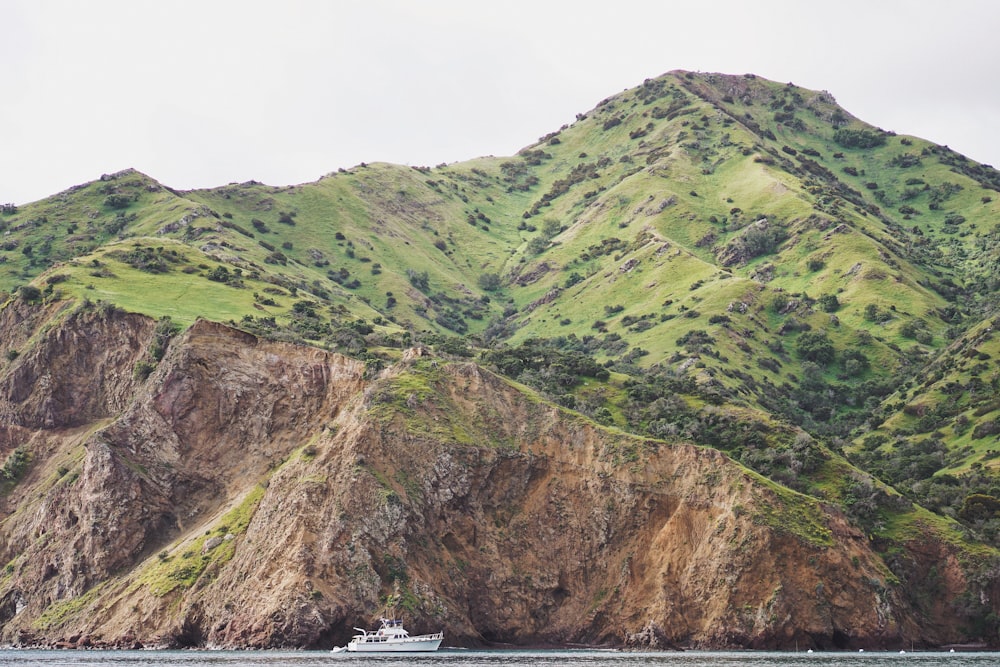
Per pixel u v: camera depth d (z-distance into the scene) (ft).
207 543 452.35
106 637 437.58
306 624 395.34
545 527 460.55
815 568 421.18
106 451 497.46
